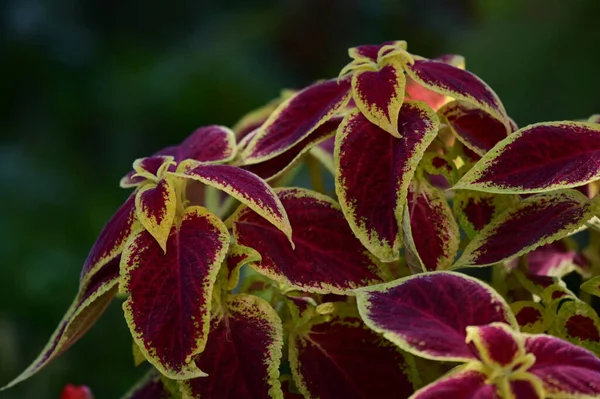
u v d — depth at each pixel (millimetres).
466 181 664
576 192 686
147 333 647
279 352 660
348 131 686
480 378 604
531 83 1659
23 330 1722
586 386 600
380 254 662
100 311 703
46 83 2424
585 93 1611
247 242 684
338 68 2773
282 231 667
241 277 829
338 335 691
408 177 665
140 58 2584
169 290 655
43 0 2576
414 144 673
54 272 1823
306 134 696
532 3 1736
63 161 2211
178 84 2393
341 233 687
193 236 668
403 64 701
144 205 668
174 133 2334
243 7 2916
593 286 680
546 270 769
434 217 691
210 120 2354
